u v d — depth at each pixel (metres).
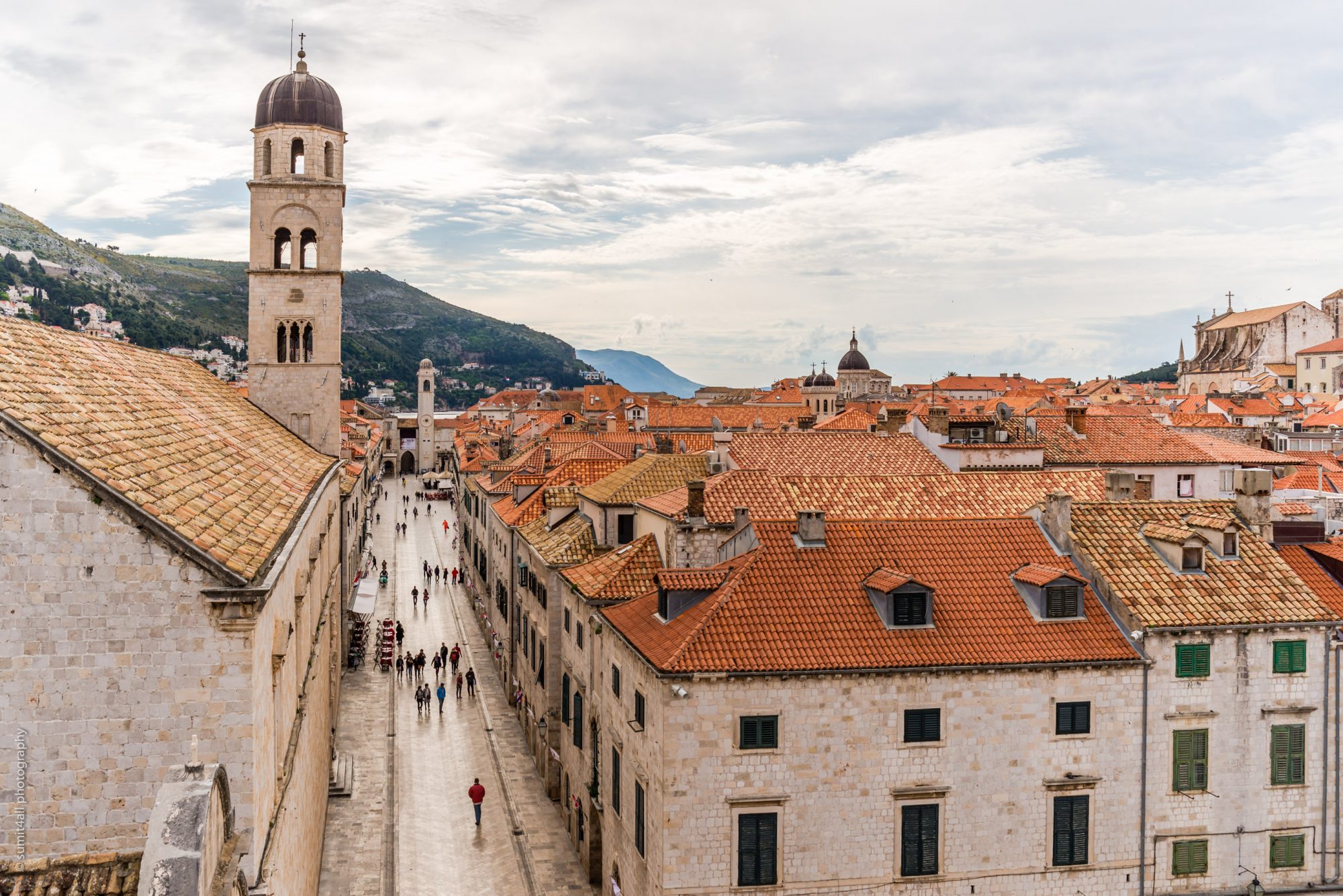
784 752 32.50
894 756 33.16
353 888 40.72
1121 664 34.69
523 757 57.94
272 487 34.94
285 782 26.36
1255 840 36.00
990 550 39.00
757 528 38.75
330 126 68.06
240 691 21.09
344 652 75.56
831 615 34.81
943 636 34.62
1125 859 34.94
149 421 28.83
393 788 52.66
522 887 41.88
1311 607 37.22
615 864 38.50
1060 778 34.38
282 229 68.31
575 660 46.88
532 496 71.56
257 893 21.09
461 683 71.38
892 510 48.12
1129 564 38.47
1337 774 36.69
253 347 67.75
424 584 110.31
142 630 20.78
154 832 15.76
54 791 20.61
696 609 35.53
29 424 20.69
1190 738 35.53
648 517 50.12
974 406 184.12
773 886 32.38
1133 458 65.94
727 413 162.50
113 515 20.64
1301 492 67.44
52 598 20.52
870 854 33.00
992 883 33.81
